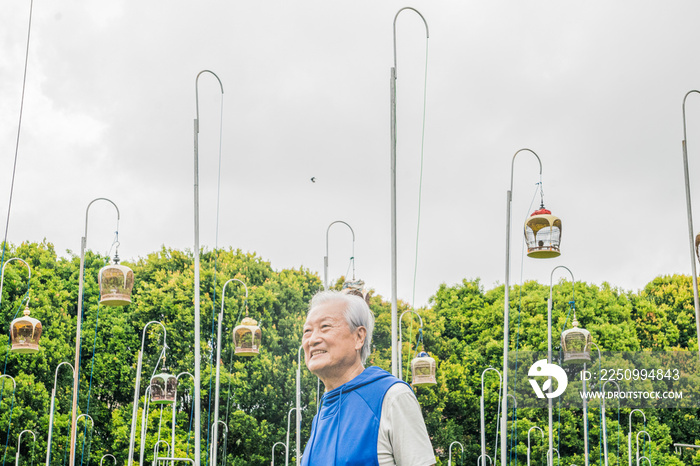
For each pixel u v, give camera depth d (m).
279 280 36.66
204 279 35.31
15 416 31.02
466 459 36.69
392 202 7.32
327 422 3.02
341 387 3.04
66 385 32.59
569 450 36.34
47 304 32.81
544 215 11.03
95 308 34.00
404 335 36.69
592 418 36.34
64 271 34.91
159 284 35.00
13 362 31.77
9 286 32.59
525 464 36.22
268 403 34.09
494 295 39.66
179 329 34.12
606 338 37.53
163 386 15.23
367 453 2.84
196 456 8.73
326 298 3.20
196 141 9.12
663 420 36.81
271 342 34.84
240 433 33.28
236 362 34.09
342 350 3.09
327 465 2.89
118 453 32.38
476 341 38.81
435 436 36.50
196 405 8.88
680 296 38.81
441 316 39.09
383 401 2.91
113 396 33.69
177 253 36.31
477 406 37.44
